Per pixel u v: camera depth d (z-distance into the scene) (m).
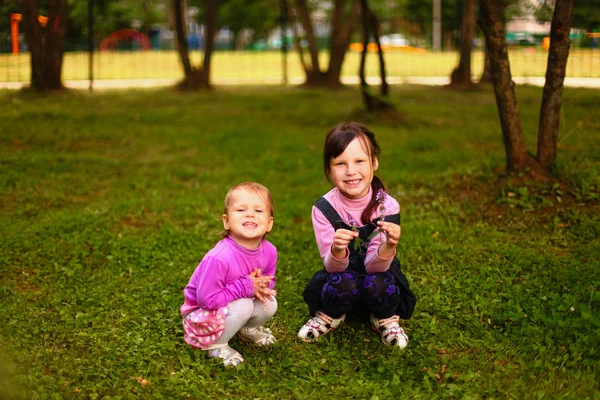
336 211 3.89
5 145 9.31
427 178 7.60
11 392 3.23
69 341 3.90
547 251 5.39
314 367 3.66
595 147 8.16
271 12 34.72
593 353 3.66
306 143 9.92
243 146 9.68
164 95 15.52
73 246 5.59
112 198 7.15
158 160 8.92
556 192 6.36
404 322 4.22
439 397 3.36
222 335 3.67
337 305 3.88
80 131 10.38
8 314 4.25
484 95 15.20
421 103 13.96
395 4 34.50
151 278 4.95
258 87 17.98
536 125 10.40
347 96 15.53
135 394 3.38
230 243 3.62
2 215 6.43
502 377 3.56
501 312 4.30
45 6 18.05
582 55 19.20
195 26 34.25
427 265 5.15
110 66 24.47
